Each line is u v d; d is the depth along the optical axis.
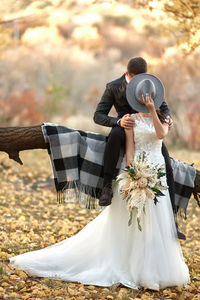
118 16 75.00
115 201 13.18
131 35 74.94
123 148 13.26
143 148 12.83
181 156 42.38
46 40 75.75
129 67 13.00
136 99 12.68
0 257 14.43
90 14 74.69
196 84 56.06
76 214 23.72
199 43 21.83
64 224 20.86
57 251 13.54
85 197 13.66
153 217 12.70
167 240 12.80
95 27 81.50
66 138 13.50
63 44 78.75
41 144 13.87
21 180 31.56
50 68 75.19
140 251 12.66
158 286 12.43
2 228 18.98
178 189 14.68
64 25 77.62
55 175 13.44
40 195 27.55
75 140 13.61
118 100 13.27
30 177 32.69
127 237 12.94
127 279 12.66
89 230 13.52
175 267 12.73
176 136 53.81
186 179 14.70
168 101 54.06
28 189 29.16
